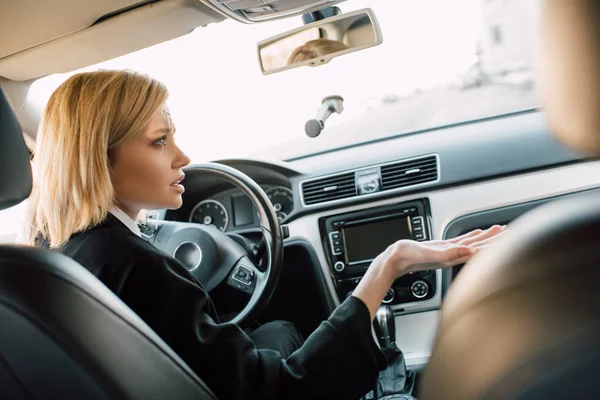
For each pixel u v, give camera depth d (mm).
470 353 496
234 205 2484
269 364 1124
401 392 1895
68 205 1160
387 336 1982
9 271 771
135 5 1727
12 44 1885
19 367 795
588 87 491
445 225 2199
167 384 853
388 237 2279
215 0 1650
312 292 2367
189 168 1955
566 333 460
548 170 2119
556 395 470
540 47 519
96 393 779
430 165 2217
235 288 1963
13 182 827
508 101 2271
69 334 762
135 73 1212
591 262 471
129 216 1278
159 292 1088
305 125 2139
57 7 1697
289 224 2357
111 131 1167
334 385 1106
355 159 2299
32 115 2205
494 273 509
